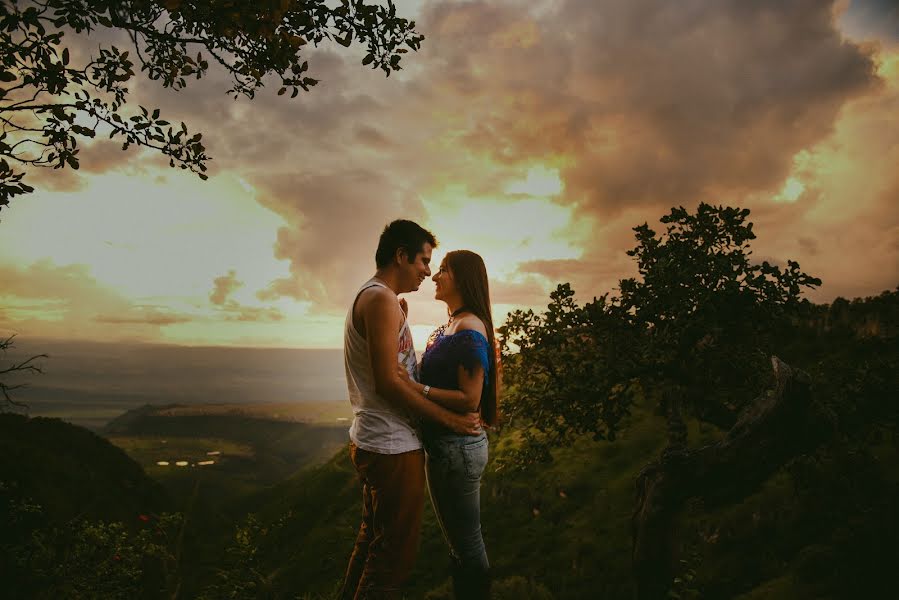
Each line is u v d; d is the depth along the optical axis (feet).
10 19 8.95
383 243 9.46
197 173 11.50
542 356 29.17
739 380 25.46
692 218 25.86
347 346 9.29
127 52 10.50
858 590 25.12
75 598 16.94
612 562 44.75
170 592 6.56
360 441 9.04
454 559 9.95
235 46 11.37
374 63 12.25
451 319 10.41
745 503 40.83
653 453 61.26
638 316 25.88
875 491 31.76
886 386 23.76
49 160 9.71
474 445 9.57
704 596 31.96
